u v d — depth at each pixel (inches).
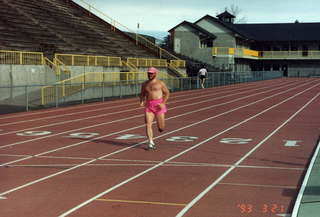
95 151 508.7
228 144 550.6
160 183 363.3
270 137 603.8
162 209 295.0
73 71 1336.1
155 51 2183.8
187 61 2610.7
